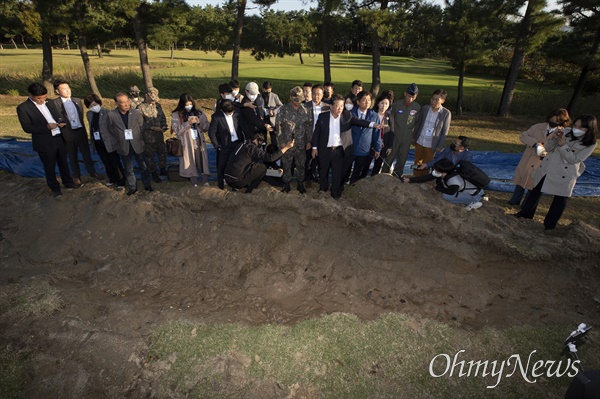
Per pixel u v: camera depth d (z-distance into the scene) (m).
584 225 5.94
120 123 6.45
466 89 28.28
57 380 3.84
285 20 20.95
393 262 5.52
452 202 6.51
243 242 5.83
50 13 15.70
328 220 5.82
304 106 6.61
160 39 17.59
